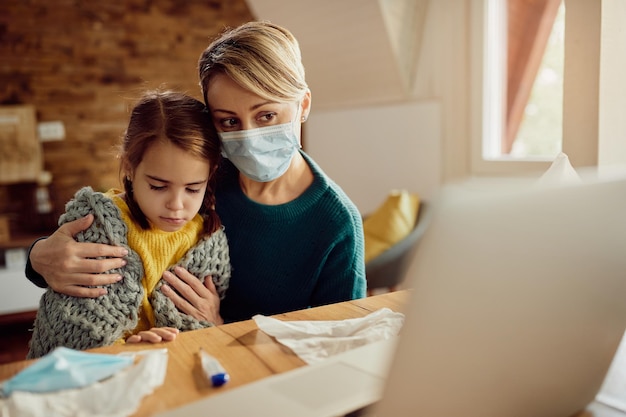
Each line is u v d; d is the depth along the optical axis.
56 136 3.65
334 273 1.12
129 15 3.80
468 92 2.68
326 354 0.68
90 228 0.93
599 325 0.58
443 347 0.45
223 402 0.54
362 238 1.17
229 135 0.99
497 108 2.71
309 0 3.02
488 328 0.47
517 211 0.45
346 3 2.80
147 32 3.87
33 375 0.57
